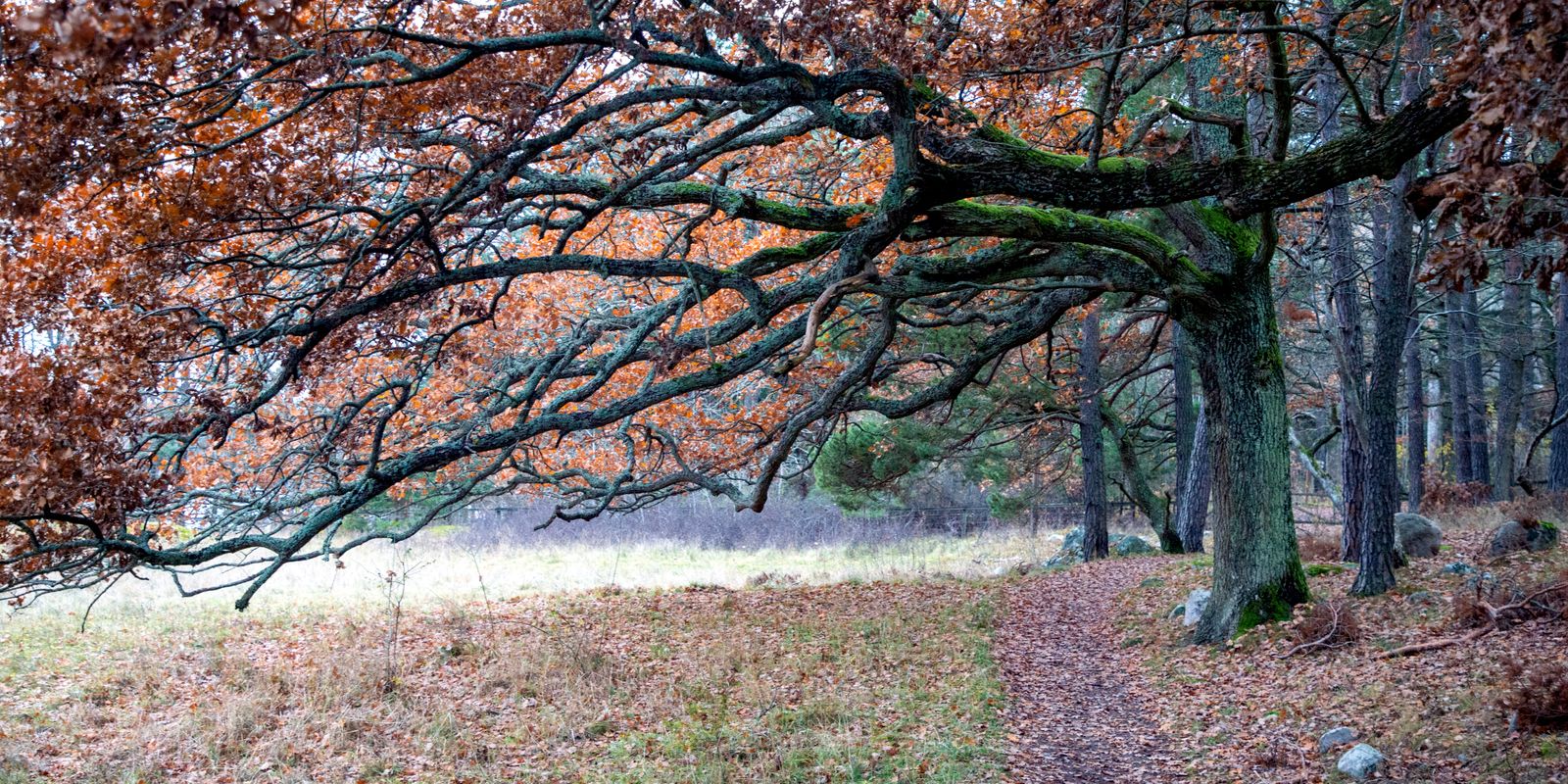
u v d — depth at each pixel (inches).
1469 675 312.5
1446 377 1193.4
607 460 597.6
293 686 406.3
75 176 218.1
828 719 355.6
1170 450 1228.5
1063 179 315.9
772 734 336.5
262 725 357.4
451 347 382.6
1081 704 381.4
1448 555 543.8
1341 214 502.9
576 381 543.2
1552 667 275.1
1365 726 292.4
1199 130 437.4
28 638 504.1
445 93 307.1
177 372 338.6
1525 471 299.7
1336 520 1065.5
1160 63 383.2
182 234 284.7
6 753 323.3
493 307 347.9
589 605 623.5
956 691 388.2
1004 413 859.4
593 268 330.0
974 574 797.9
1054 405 832.9
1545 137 140.8
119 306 291.3
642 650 486.0
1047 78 309.4
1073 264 418.6
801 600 636.1
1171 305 452.1
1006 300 544.4
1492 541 530.0
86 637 510.3
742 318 352.8
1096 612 572.7
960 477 1387.8
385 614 574.9
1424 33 418.9
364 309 300.0
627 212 519.5
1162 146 396.5
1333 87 485.4
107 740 346.6
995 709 365.1
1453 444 1093.8
